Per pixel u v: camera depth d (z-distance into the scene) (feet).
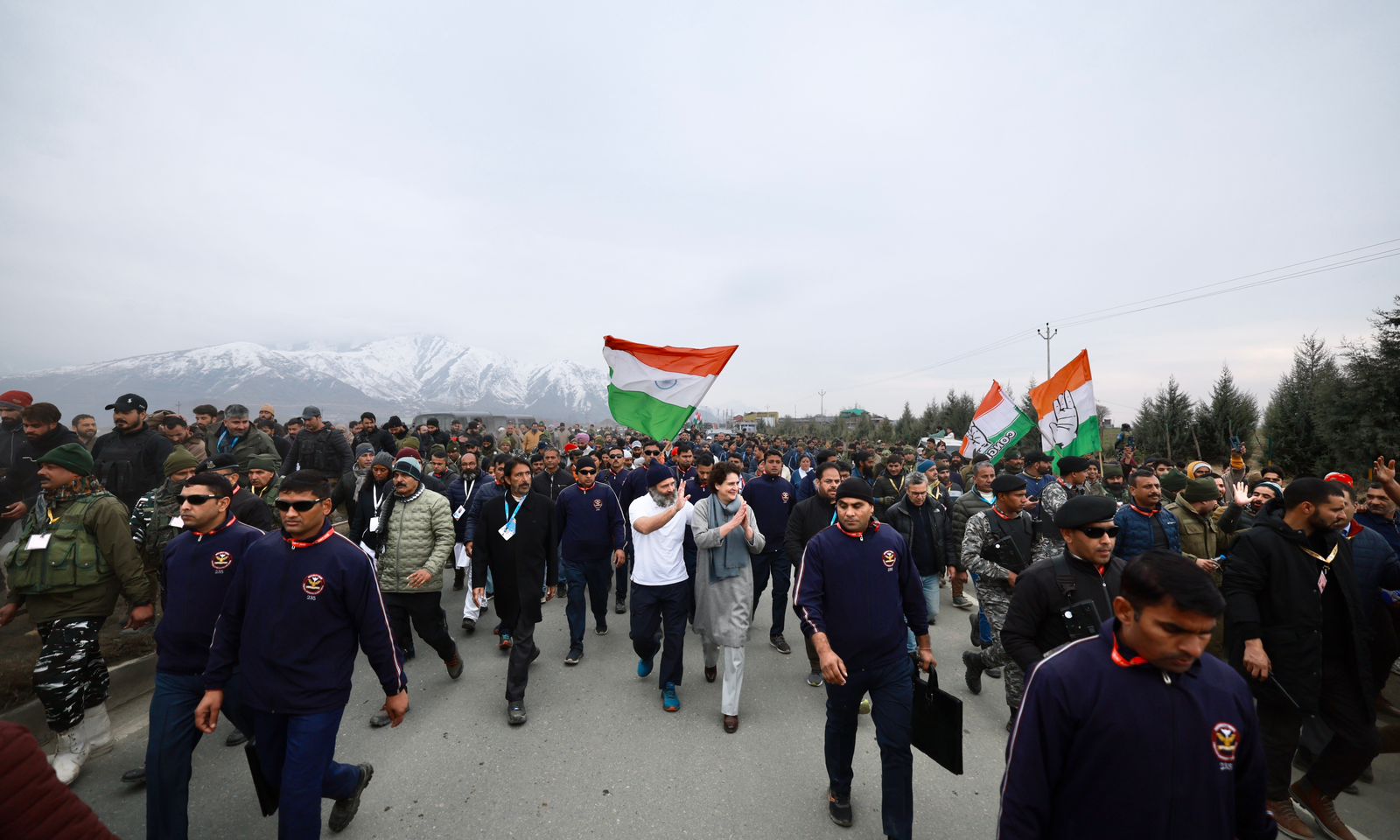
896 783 9.69
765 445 63.57
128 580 11.87
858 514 10.12
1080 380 28.91
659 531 15.75
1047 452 29.84
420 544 16.67
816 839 10.14
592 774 12.21
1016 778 5.50
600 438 88.89
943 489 33.22
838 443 79.77
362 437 32.27
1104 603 9.21
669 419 19.53
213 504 10.17
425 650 19.69
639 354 19.95
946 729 9.65
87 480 12.03
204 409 30.83
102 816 10.79
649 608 15.89
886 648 10.09
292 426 33.17
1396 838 10.66
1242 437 67.77
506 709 15.25
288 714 9.10
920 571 20.02
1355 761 10.39
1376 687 12.56
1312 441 52.54
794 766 12.55
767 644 20.59
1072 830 5.37
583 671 17.83
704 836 10.24
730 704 14.11
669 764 12.59
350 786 10.37
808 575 10.50
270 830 10.48
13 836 4.01
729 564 14.29
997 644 14.71
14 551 11.57
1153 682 5.23
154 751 9.48
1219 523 16.43
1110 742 5.17
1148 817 5.08
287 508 9.23
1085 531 9.21
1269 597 10.71
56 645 11.55
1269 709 10.79
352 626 9.77
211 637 10.00
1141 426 78.64
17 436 20.34
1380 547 12.68
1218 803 5.09
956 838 10.22
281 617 9.17
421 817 10.76
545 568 16.94
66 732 11.72
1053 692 5.44
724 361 19.56
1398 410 45.24
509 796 11.41
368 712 15.01
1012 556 14.38
